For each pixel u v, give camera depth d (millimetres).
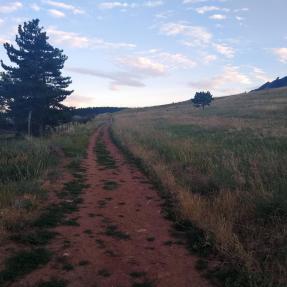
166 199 11133
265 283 5586
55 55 38312
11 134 37250
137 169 17016
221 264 6523
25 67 36188
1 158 14852
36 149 17516
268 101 82875
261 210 8047
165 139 23891
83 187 12953
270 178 10156
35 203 9914
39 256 6848
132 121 64188
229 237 7137
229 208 8664
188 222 8789
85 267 6543
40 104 37031
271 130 28281
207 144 19922
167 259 6953
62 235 8102
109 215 9711
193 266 6637
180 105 147375
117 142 30375
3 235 7621
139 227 8766
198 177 11992
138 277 6219
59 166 16859
